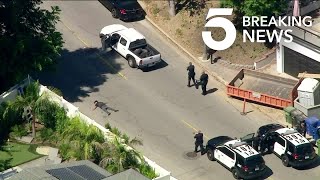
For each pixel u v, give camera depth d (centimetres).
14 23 17962
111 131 15488
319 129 16575
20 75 17262
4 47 17388
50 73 19375
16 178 12900
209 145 16025
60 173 12975
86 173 13138
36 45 17762
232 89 18150
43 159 15475
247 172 15125
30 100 16238
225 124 17400
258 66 19525
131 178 12838
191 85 18925
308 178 15512
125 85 18912
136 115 17675
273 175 15600
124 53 19750
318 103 17300
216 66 19712
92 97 18362
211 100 18338
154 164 14438
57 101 16400
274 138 16050
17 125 16525
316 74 18262
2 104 16588
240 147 15462
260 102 17950
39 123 16675
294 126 17038
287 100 17438
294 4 18888
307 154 15588
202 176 15538
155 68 19725
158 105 18100
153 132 17038
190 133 17025
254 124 17388
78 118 15688
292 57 18800
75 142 15000
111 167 14325
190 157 16162
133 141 15188
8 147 15938
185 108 18012
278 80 18300
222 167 15775
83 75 19350
